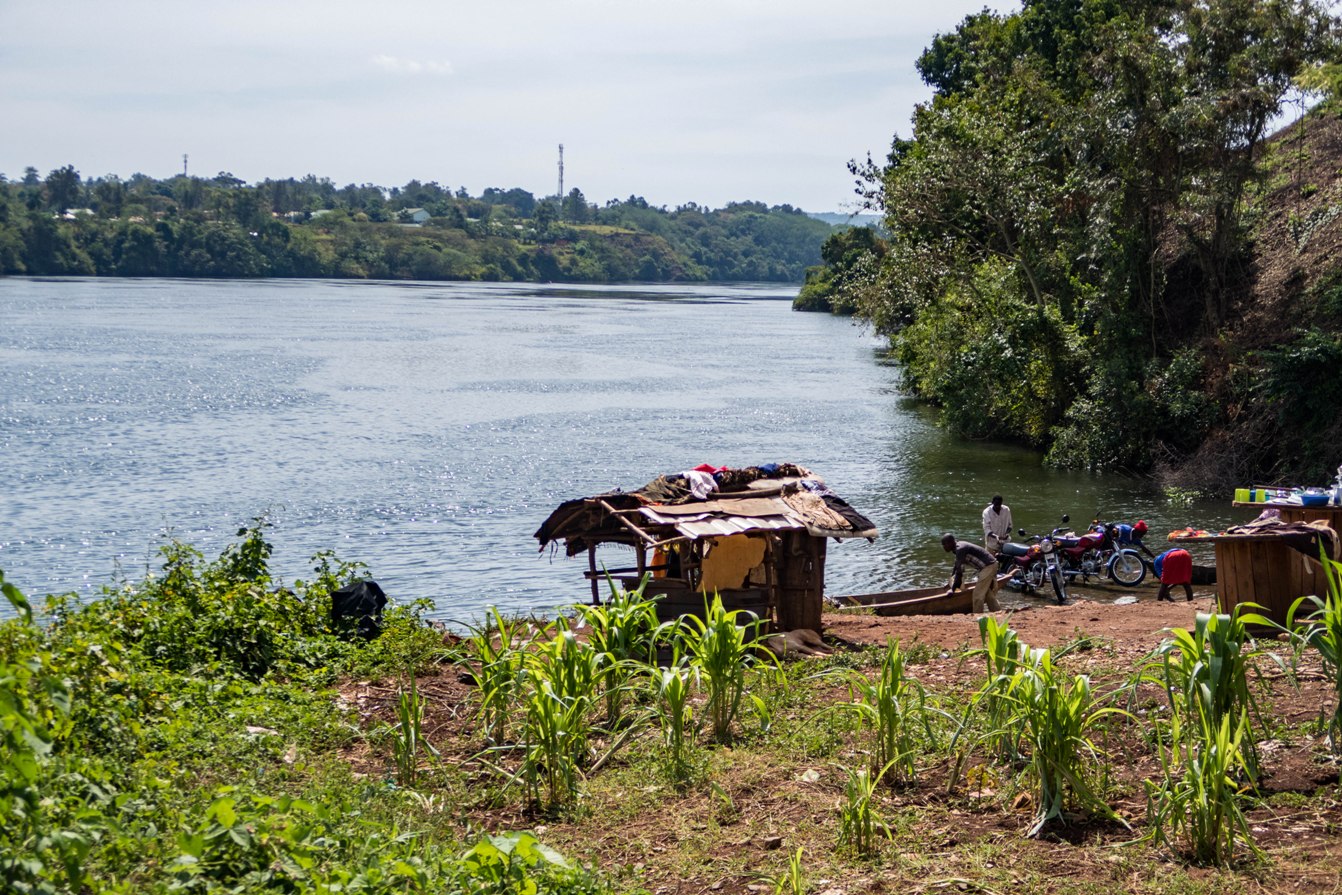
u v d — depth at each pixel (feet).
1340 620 22.86
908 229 135.95
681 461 111.45
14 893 14.47
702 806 24.62
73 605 38.78
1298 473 92.07
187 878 16.90
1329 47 103.24
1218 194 104.88
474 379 184.85
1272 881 19.19
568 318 373.40
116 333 257.75
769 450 119.14
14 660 16.75
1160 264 114.32
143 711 26.45
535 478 101.86
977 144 126.72
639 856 22.33
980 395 124.16
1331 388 90.12
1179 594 63.05
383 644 38.22
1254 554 36.58
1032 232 122.52
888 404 161.99
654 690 29.76
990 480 103.30
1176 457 103.14
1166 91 106.93
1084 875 20.11
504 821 24.32
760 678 34.19
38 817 15.64
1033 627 44.73
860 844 21.76
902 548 76.59
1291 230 114.01
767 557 43.47
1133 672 31.55
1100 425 108.37
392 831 21.65
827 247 437.99
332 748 28.40
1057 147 122.52
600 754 28.40
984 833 22.34
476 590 66.18
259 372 184.85
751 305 519.60
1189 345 111.24
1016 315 118.32
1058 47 159.94
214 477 99.50
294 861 17.51
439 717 31.81
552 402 157.79
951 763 26.20
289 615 38.11
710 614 31.14
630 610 30.91
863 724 29.27
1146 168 109.19
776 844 22.41
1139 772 24.59
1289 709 27.25
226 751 25.77
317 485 97.04
